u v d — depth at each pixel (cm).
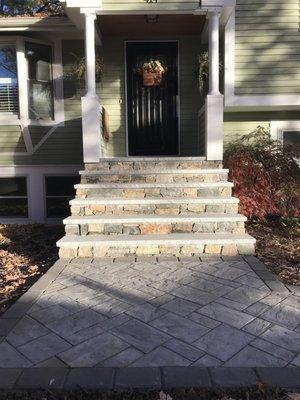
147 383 240
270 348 279
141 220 527
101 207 562
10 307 350
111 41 805
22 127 775
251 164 692
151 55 820
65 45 801
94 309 345
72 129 811
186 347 282
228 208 568
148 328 310
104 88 816
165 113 829
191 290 384
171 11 636
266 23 710
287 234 661
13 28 737
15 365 260
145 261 476
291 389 235
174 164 646
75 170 817
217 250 499
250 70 716
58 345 286
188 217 532
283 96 717
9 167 812
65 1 618
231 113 788
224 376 246
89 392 233
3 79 781
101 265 463
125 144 827
